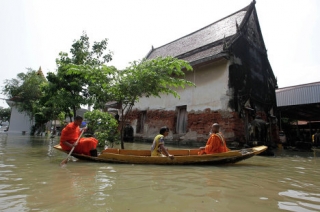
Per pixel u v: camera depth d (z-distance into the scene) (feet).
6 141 36.78
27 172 12.61
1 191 8.77
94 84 28.96
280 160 22.68
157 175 12.53
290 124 77.92
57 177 11.42
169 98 43.29
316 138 60.59
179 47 52.54
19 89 74.38
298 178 13.12
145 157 16.49
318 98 52.70
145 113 49.65
